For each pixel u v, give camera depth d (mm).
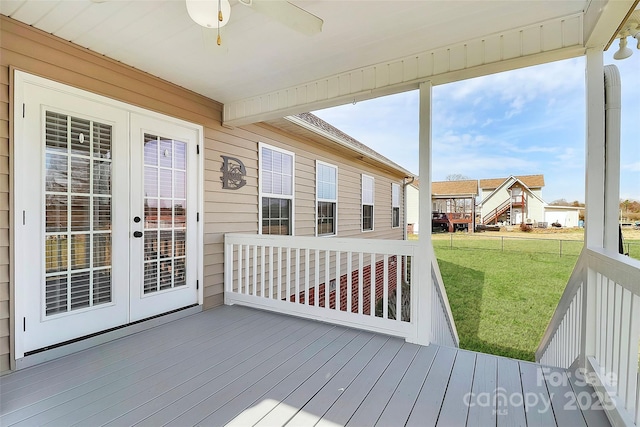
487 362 2268
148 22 2170
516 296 7012
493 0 1876
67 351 2396
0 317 2100
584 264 2010
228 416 1639
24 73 2201
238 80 3160
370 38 2336
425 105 2590
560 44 2045
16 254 2168
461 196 12867
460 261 9508
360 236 7980
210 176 3723
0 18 2092
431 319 2830
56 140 2385
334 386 1940
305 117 5688
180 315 3293
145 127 3002
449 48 2443
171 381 2002
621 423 1385
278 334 2834
